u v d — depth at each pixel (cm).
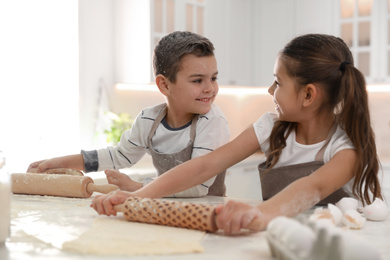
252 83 358
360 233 82
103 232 78
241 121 384
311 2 320
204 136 134
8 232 73
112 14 284
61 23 264
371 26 296
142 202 86
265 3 345
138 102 302
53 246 71
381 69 295
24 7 255
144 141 146
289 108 112
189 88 133
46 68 263
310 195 91
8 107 252
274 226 63
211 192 149
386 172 268
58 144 266
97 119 278
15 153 251
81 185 117
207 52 134
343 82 108
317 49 109
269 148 124
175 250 67
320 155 116
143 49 276
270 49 346
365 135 106
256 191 317
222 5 322
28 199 117
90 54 272
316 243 55
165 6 282
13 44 253
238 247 71
